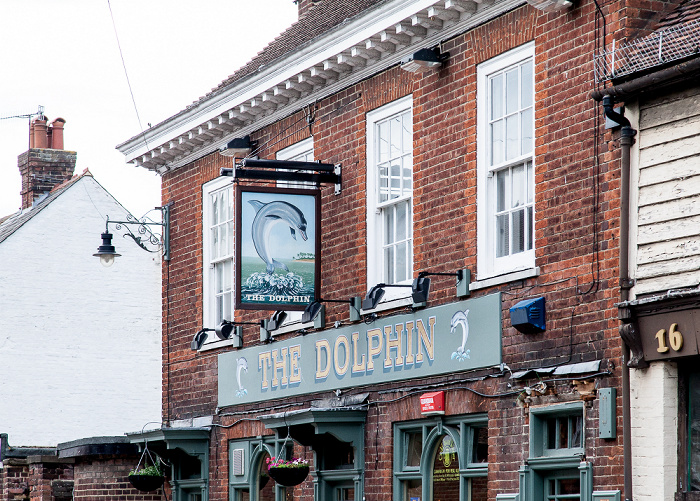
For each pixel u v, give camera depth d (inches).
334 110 870.4
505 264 703.1
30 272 1576.0
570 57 658.8
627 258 606.5
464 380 716.0
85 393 1589.6
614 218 621.0
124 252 1636.3
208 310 1016.9
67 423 1572.3
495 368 692.1
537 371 653.3
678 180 586.2
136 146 1096.8
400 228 804.6
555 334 652.1
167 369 1073.5
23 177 1749.5
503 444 682.2
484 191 719.1
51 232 1595.7
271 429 887.1
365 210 826.8
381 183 823.1
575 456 628.4
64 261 1598.2
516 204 700.0
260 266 821.2
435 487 750.5
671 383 585.9
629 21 625.3
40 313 1576.0
